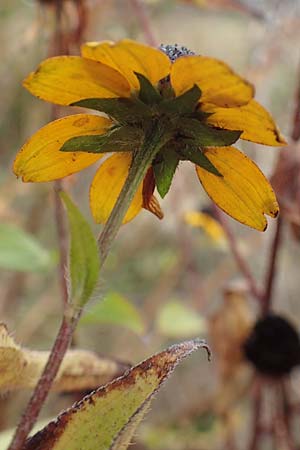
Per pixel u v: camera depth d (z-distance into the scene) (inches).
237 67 40.4
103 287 15.1
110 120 15.7
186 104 15.3
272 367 25.3
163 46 16.0
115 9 34.1
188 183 35.8
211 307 36.9
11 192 34.0
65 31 25.8
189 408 33.9
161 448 33.1
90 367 17.9
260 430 26.8
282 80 37.4
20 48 28.2
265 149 29.3
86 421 15.3
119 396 15.3
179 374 39.6
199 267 42.2
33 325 34.2
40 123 37.6
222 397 29.3
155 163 15.7
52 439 15.3
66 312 14.5
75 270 14.4
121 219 15.1
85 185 38.3
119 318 23.2
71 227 14.3
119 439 15.3
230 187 16.0
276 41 31.7
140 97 15.4
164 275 38.2
